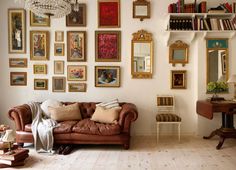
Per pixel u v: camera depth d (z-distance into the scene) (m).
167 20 4.47
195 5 4.46
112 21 4.69
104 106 4.32
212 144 4.13
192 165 3.18
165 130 4.72
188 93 4.72
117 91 4.73
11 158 3.07
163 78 4.72
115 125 3.78
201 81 4.57
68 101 4.76
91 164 3.22
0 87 4.78
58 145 4.00
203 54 4.55
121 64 4.71
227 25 4.43
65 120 4.16
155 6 4.66
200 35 4.55
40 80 4.77
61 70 4.75
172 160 3.37
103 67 4.72
